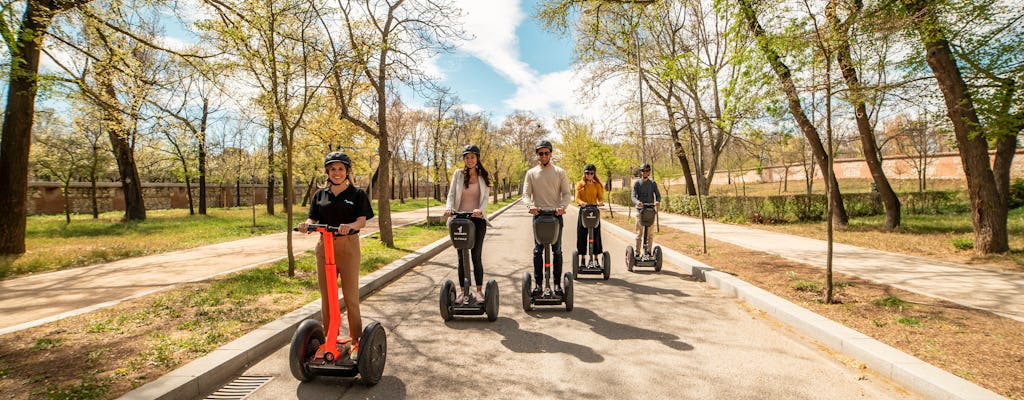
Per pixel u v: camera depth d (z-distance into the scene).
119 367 3.63
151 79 15.02
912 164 31.67
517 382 3.54
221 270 8.42
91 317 5.11
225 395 3.36
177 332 4.53
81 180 33.22
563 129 33.28
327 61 8.53
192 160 26.80
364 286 6.70
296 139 20.70
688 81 9.87
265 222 22.58
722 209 19.88
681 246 11.21
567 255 10.72
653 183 8.74
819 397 3.26
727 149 30.08
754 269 7.73
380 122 11.91
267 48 7.55
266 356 4.16
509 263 9.76
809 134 14.41
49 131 21.36
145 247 12.12
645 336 4.66
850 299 5.60
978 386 3.10
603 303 6.11
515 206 43.34
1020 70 8.41
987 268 7.69
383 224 11.74
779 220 17.28
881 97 9.50
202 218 24.70
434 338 4.66
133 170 22.75
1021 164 25.12
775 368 3.79
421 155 43.56
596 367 3.83
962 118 8.95
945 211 19.03
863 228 14.24
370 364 3.39
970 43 9.30
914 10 7.83
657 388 3.40
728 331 4.82
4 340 4.29
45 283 7.32
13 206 10.57
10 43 8.30
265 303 5.73
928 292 5.93
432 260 10.30
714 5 8.21
